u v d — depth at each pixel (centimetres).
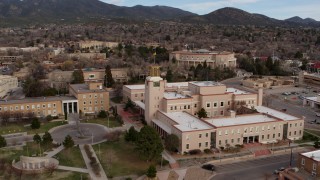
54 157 9144
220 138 10031
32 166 8312
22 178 7956
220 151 9862
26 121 12338
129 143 10275
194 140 9706
